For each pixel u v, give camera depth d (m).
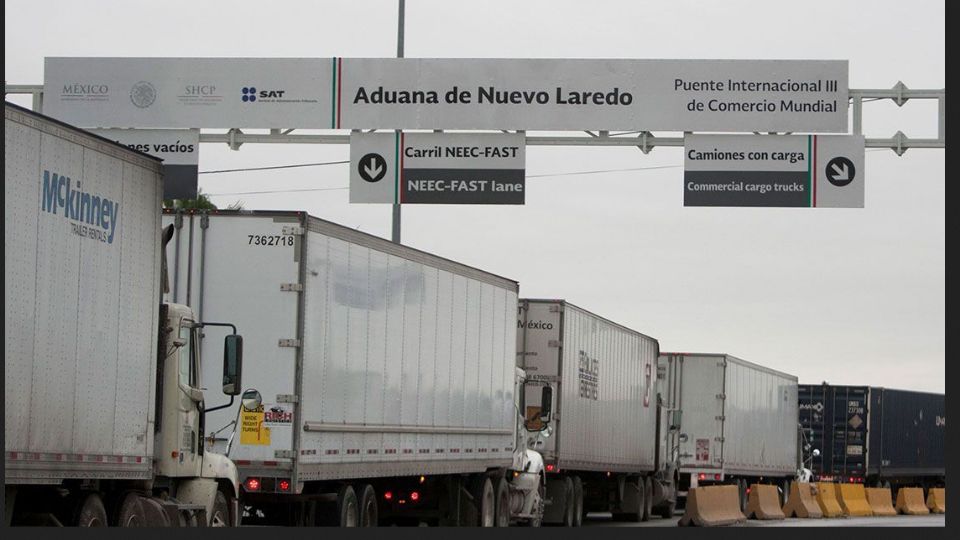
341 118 38.88
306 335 28.12
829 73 38.66
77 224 21.05
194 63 39.31
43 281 20.16
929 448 99.00
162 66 39.38
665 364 66.06
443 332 35.19
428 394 34.19
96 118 39.41
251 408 27.16
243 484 27.73
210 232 28.34
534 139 38.72
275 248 28.19
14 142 19.45
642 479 58.56
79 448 21.11
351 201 38.44
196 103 39.25
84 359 21.25
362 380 30.55
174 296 28.34
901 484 99.50
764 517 63.16
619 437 53.47
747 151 38.75
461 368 36.47
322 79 39.03
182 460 25.12
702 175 38.72
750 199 38.72
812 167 38.69
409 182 38.78
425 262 33.97
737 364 68.06
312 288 28.36
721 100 38.62
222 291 28.20
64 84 39.44
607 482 56.19
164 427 24.67
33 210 19.91
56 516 22.17
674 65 38.62
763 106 38.62
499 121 38.56
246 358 27.98
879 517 71.94
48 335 20.28
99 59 39.41
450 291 35.66
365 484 32.12
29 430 19.80
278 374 27.88
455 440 35.97
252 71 39.19
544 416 42.78
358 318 30.34
